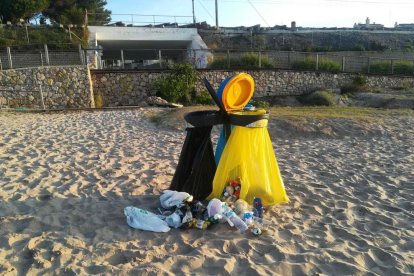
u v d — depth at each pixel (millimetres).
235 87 4539
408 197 5492
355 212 4855
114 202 4871
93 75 17516
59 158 7098
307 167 7016
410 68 24922
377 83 23484
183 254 3615
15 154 7309
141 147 8297
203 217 4328
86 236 3924
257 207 4488
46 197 4980
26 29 23656
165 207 4555
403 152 8453
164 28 28766
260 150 4672
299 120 10922
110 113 13875
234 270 3363
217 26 37438
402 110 14883
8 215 4375
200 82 19141
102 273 3225
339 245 3893
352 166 7129
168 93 17625
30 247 3635
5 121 11641
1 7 28922
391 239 4125
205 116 4523
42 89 15969
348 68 24109
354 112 13633
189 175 4777
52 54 17812
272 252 3697
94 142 8688
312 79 21609
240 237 3988
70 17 31906
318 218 4598
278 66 22484
